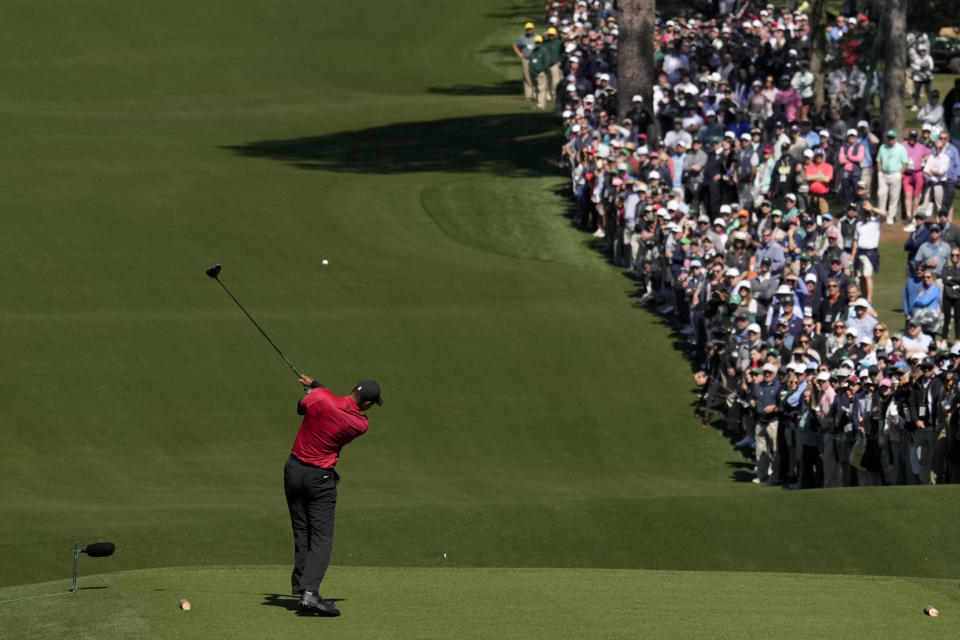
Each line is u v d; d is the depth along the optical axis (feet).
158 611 123.54
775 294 295.28
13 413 285.23
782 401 256.73
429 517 229.25
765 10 636.89
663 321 359.05
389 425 293.64
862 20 522.06
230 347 329.72
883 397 249.14
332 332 344.08
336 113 649.61
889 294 355.97
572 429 293.43
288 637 114.73
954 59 640.58
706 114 435.94
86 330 334.85
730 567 210.38
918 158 399.03
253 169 522.47
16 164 501.15
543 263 416.87
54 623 118.83
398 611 128.26
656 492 252.62
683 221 360.07
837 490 233.76
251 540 221.25
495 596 138.72
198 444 278.87
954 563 206.90
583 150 444.14
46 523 226.58
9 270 378.73
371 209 468.75
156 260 398.01
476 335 346.54
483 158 542.57
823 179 379.35
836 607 136.26
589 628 122.21
